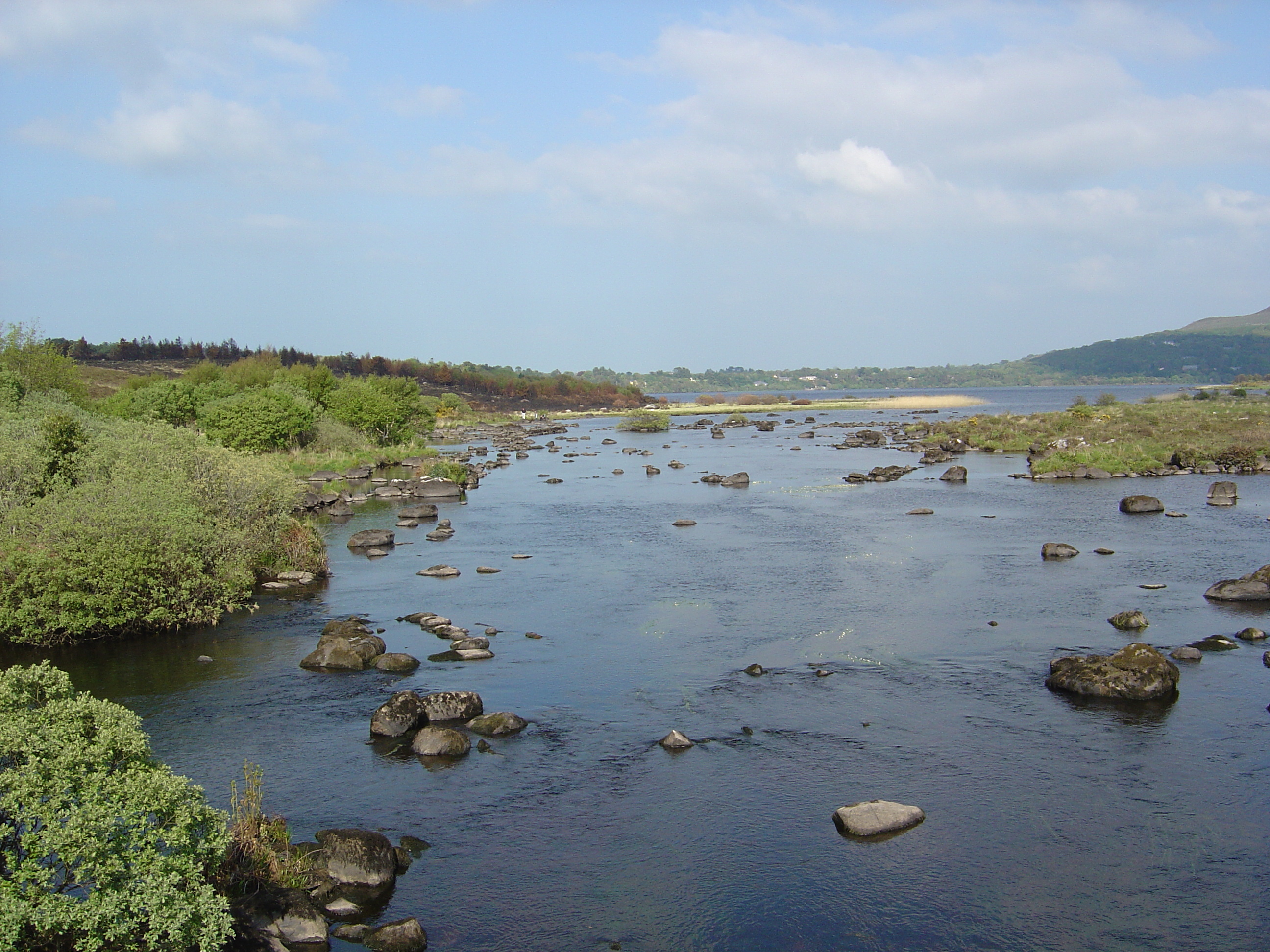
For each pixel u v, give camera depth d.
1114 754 16.42
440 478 57.94
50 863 9.23
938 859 13.04
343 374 170.62
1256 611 25.78
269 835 12.70
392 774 15.88
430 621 25.45
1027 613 25.98
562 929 11.46
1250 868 12.73
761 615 26.17
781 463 73.44
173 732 17.73
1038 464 61.75
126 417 68.81
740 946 11.09
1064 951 10.97
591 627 25.09
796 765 16.14
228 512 31.44
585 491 56.66
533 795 15.08
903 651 22.58
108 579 23.69
